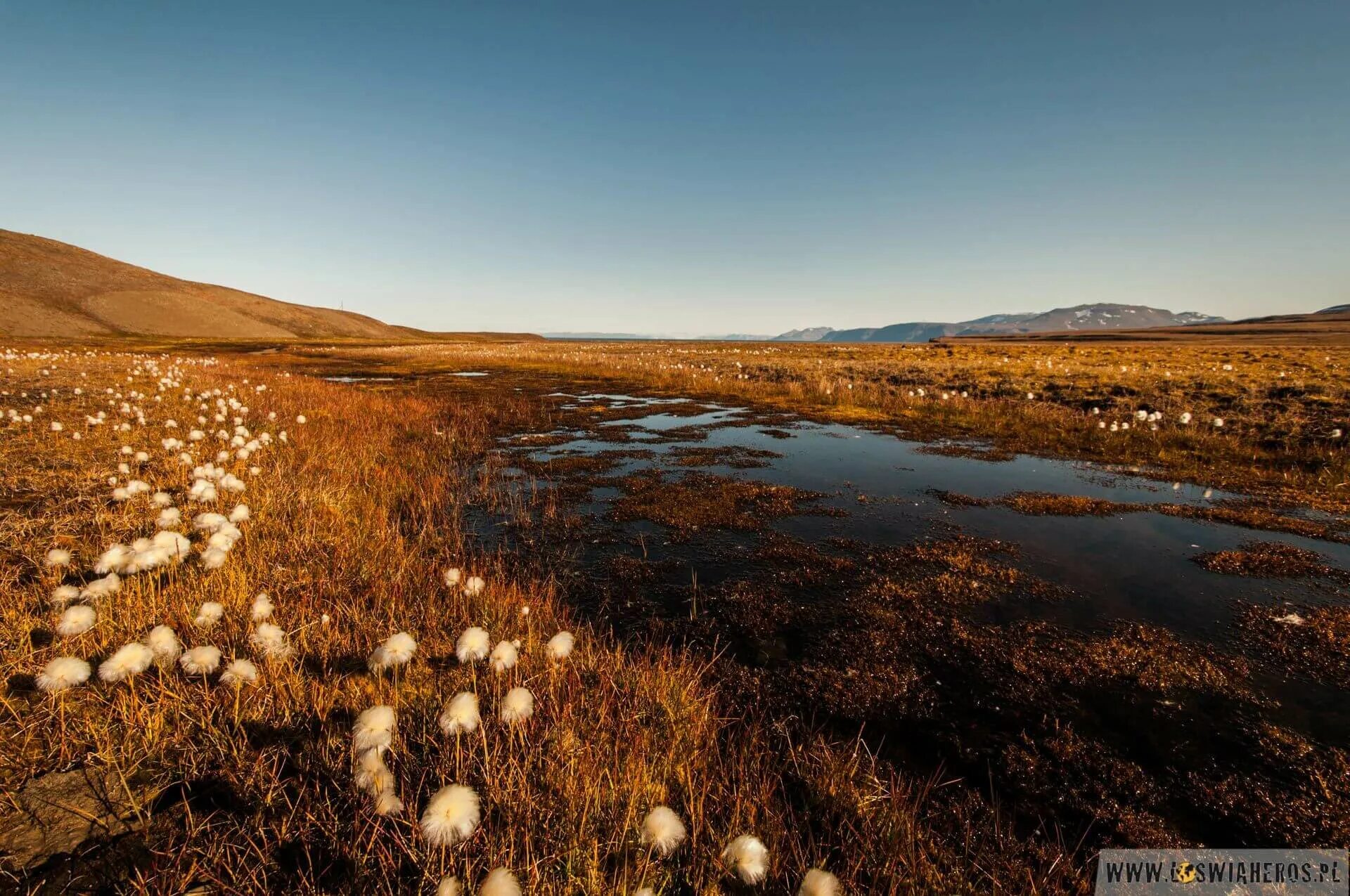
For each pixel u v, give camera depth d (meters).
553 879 2.44
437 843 2.25
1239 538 7.53
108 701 3.38
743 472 11.12
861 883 2.62
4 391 16.38
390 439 13.48
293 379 27.00
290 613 4.55
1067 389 19.62
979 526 8.01
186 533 6.23
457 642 4.10
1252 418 14.14
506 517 8.37
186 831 2.63
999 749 3.66
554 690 3.74
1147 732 3.80
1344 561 6.75
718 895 2.42
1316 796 3.24
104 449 10.12
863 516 8.45
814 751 3.54
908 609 5.57
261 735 3.22
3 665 3.54
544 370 36.16
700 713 3.75
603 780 3.02
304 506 7.53
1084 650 4.80
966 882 2.63
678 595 5.89
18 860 2.43
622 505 8.95
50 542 5.84
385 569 5.84
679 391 24.53
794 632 5.16
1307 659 4.66
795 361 38.22
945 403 19.28
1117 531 7.82
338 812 2.77
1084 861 2.84
